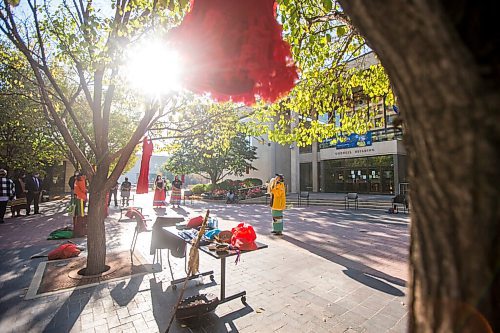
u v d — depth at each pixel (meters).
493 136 0.58
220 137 5.99
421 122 0.68
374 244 6.86
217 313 3.43
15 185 11.52
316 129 5.11
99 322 3.22
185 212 13.60
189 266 3.10
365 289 4.14
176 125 5.82
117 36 3.79
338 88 5.05
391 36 0.67
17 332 3.02
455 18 0.61
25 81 6.86
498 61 0.58
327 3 2.94
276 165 26.11
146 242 7.03
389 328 3.11
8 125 12.55
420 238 0.75
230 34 1.28
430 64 0.62
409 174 0.79
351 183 21.12
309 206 16.12
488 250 0.61
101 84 4.86
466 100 0.59
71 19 4.64
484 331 0.62
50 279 4.43
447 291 0.67
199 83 1.41
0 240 7.11
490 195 0.59
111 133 13.28
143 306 3.58
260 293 4.00
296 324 3.19
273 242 7.09
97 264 4.72
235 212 13.65
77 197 7.58
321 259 5.60
